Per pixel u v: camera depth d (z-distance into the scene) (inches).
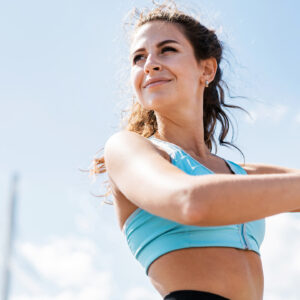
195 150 89.0
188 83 87.6
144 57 88.7
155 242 73.5
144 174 64.5
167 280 71.2
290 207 61.5
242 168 94.0
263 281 76.8
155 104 85.6
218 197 57.8
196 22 93.3
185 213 57.7
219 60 99.8
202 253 71.2
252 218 59.7
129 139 72.4
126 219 79.1
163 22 89.9
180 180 60.3
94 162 100.0
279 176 62.1
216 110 107.7
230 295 69.7
